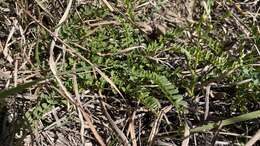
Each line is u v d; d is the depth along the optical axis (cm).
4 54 44
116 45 44
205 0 51
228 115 44
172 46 45
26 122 40
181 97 40
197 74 44
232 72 43
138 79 42
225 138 42
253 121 43
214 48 45
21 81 43
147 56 44
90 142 42
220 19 49
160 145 41
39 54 45
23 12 46
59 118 42
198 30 45
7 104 41
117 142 40
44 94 42
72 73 41
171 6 51
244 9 52
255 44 45
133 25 46
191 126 42
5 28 47
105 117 43
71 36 45
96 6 48
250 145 38
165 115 42
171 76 44
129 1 46
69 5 45
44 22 47
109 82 41
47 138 41
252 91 42
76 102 41
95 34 46
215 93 44
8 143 39
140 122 42
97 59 43
